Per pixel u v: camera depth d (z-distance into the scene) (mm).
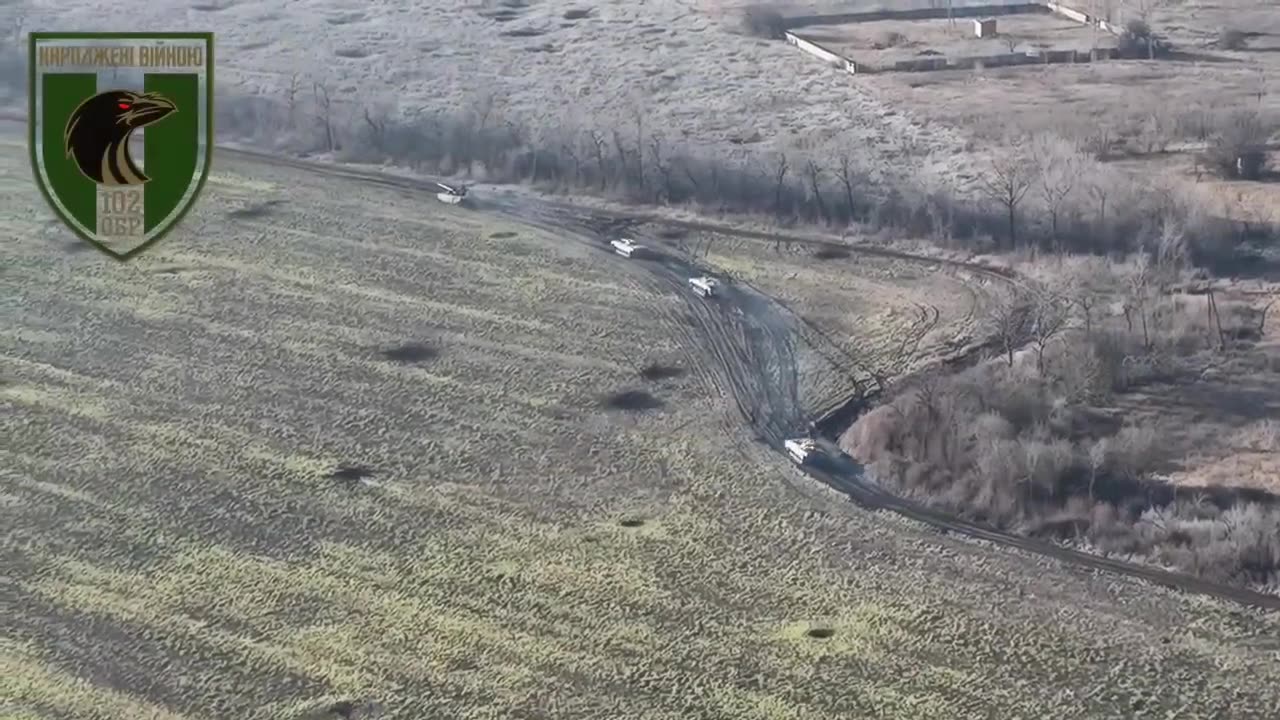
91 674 45156
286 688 44438
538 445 56469
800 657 45375
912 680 44406
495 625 46906
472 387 60250
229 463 55500
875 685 44219
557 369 61375
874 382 60062
